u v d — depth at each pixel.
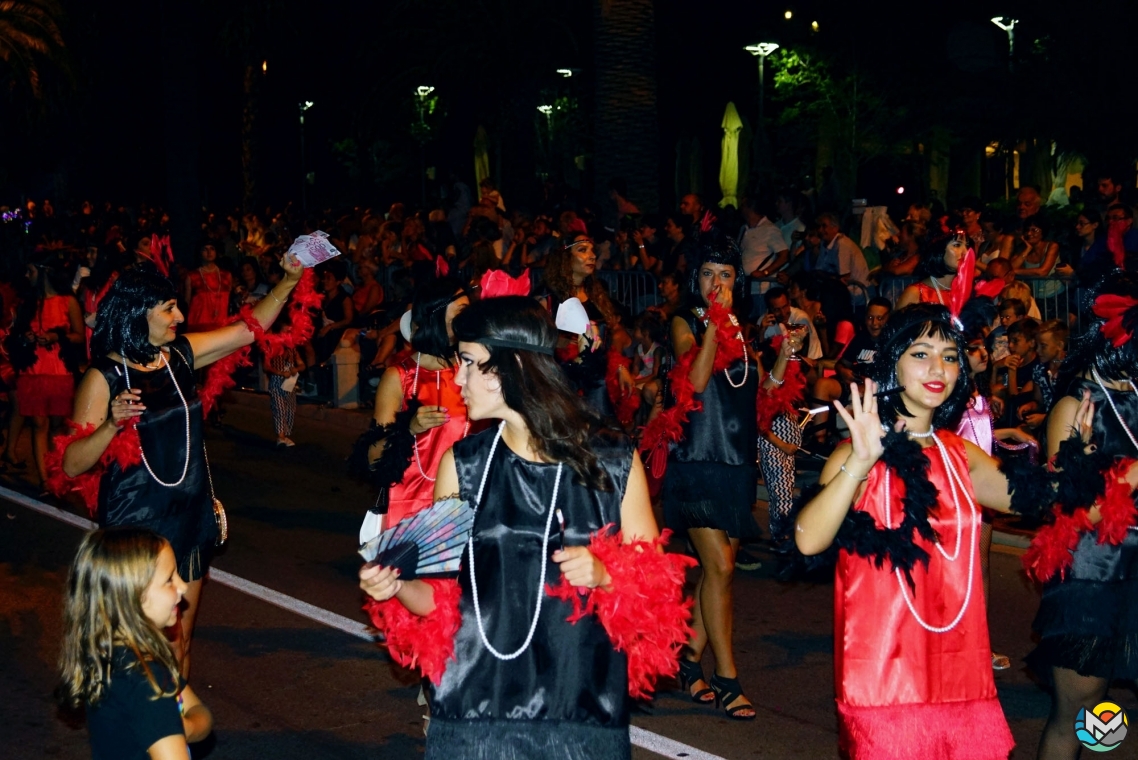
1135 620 4.56
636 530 3.63
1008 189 26.27
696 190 30.62
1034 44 22.66
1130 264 8.76
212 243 16.31
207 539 5.59
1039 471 4.23
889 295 12.13
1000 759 3.97
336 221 22.39
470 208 19.80
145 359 5.46
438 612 3.51
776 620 7.66
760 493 10.84
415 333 5.37
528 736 3.52
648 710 6.20
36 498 11.23
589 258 6.79
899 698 3.93
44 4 31.20
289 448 13.52
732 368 6.06
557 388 3.56
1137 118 19.38
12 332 11.28
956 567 3.99
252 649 7.18
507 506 3.57
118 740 3.52
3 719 6.20
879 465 4.03
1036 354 9.32
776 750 5.71
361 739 5.94
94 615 3.53
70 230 24.89
